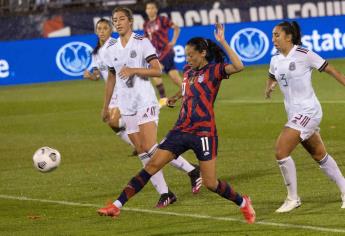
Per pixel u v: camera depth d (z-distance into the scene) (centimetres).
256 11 8500
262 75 7162
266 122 4788
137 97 2820
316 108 2589
